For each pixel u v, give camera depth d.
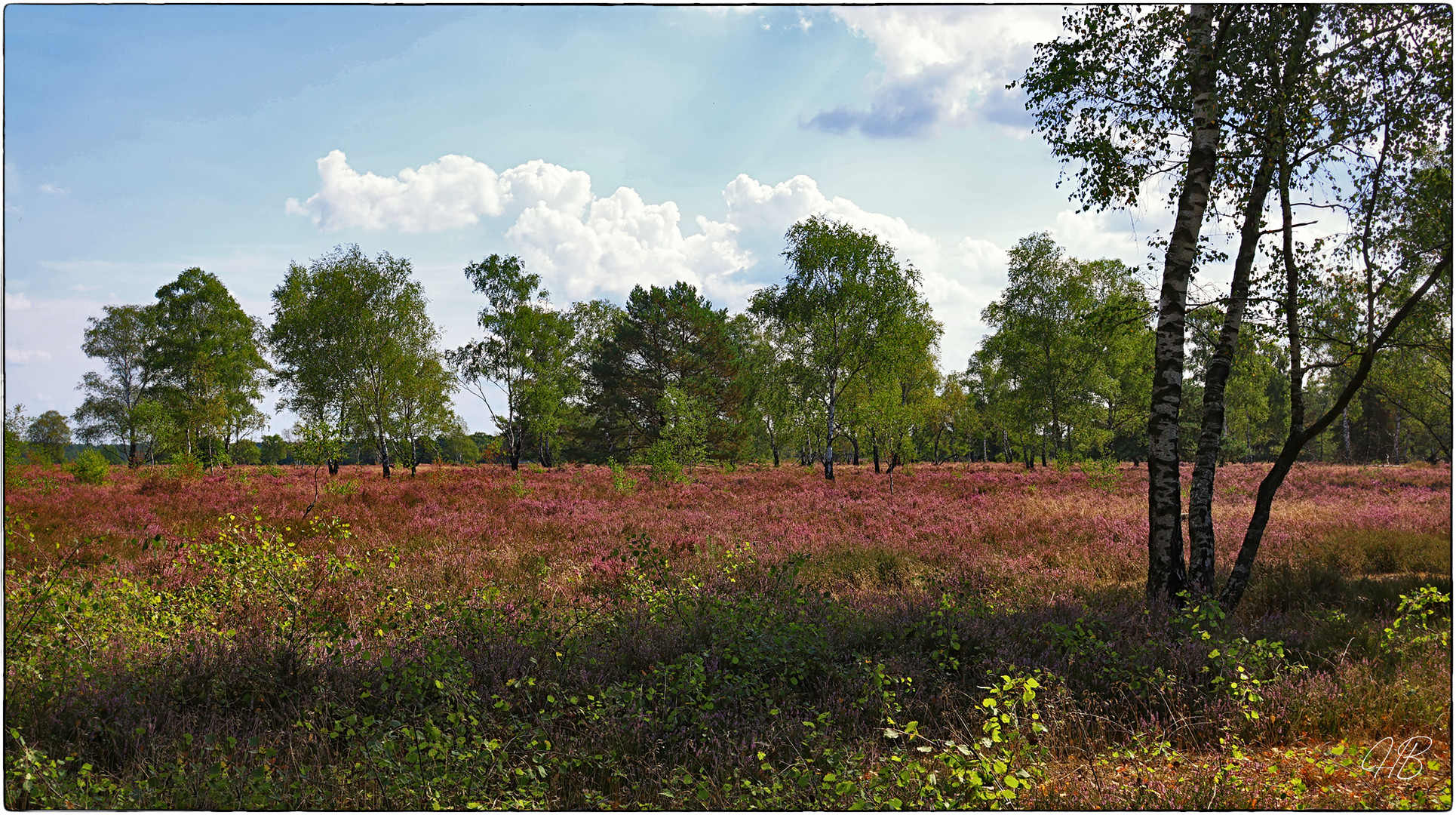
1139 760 3.84
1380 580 8.18
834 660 4.99
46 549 8.64
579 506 16.66
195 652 4.75
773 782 3.38
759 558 9.29
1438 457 32.16
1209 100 7.09
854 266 27.45
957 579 8.34
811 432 32.75
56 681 4.24
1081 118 7.91
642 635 5.56
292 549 7.02
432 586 8.00
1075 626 5.59
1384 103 6.88
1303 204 7.32
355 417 32.28
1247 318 7.70
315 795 3.28
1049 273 34.75
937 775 3.52
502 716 4.14
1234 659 4.57
